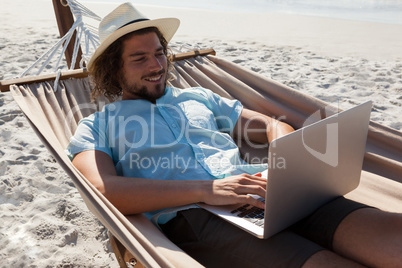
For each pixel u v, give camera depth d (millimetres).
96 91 2072
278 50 5887
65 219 2354
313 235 1390
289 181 1229
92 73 1963
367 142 1956
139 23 1726
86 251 2121
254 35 7098
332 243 1346
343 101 3959
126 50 1755
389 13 10422
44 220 2324
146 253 1132
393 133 1916
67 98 2203
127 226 1224
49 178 2738
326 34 7152
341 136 1349
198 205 1487
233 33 7305
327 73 4801
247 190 1435
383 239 1249
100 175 1516
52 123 1976
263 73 4789
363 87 4332
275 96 2248
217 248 1383
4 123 3512
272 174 1169
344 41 6547
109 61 1811
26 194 2570
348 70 4898
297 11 10984
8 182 2684
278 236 1312
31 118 1773
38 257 2072
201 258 1422
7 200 2529
